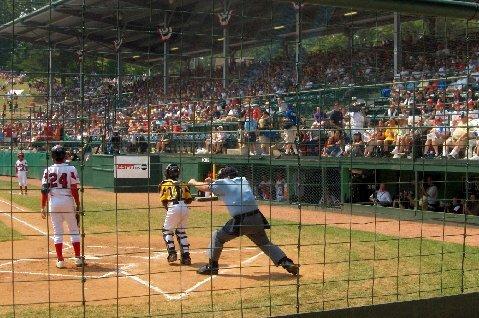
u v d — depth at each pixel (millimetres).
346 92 16828
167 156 14859
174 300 6363
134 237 11414
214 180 7730
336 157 15500
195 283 7312
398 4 5008
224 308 5918
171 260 8672
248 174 15352
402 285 6992
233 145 15664
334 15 16750
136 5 6559
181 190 8695
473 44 17734
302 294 6547
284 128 13367
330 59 18031
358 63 18547
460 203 14430
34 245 10484
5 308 6023
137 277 7660
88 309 5961
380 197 15164
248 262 8789
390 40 21375
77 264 8445
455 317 5363
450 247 10211
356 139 16016
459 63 17578
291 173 16438
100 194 20656
